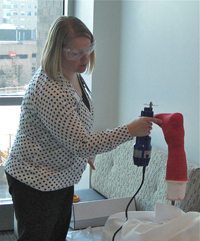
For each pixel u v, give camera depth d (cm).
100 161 259
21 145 143
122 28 271
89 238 179
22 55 280
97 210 191
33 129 140
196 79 188
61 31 130
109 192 236
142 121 125
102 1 271
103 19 274
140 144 129
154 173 193
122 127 127
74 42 130
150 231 116
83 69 140
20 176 143
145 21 238
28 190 145
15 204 148
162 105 222
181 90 202
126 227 125
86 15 283
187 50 195
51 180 144
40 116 132
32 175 143
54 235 171
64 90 132
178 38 203
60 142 131
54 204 151
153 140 232
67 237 180
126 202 199
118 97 281
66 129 127
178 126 122
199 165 173
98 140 126
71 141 127
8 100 273
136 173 211
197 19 187
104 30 276
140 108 248
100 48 276
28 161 144
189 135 196
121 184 223
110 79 284
